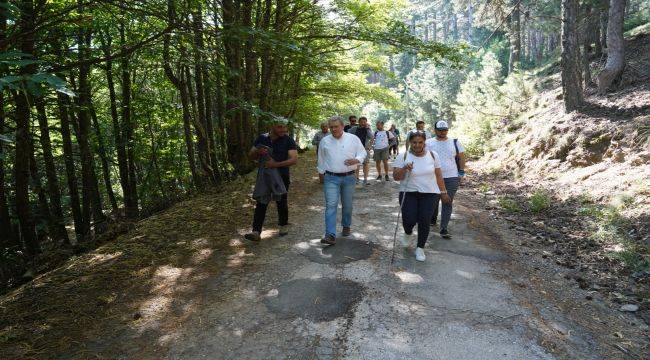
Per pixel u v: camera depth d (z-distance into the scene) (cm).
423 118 3409
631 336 342
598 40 1593
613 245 523
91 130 1074
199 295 402
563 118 1022
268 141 545
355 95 1694
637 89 982
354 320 350
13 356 310
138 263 484
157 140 1193
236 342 324
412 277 434
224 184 971
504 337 324
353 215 684
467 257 496
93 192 1005
